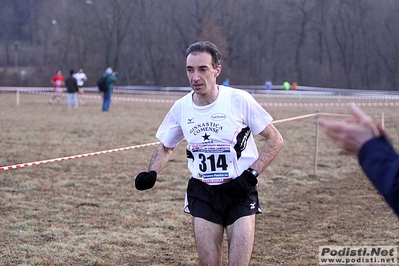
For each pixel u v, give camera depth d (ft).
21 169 35.70
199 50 13.17
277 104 102.17
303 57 200.75
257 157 13.74
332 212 25.99
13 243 20.89
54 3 191.11
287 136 55.47
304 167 38.24
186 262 19.06
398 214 5.68
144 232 22.57
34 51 202.80
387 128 62.85
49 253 19.80
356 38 191.83
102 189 30.55
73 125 62.13
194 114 13.42
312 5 198.18
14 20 227.61
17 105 92.63
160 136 14.15
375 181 5.82
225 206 13.01
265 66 202.08
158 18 198.70
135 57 199.82
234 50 201.67
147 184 13.41
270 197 29.17
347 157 42.80
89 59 191.21
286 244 20.97
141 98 125.70
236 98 13.30
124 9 195.31
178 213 25.55
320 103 109.40
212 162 13.28
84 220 24.29
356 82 192.13
